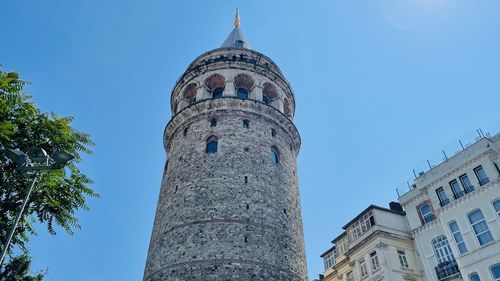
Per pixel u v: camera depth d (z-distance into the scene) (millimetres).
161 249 33156
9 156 16531
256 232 33188
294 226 37062
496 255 31031
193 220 33375
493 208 32656
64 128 21656
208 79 45906
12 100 20656
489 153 34656
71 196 22000
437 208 37438
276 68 50406
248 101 42469
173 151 42156
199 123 41750
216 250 31266
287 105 48812
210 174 36312
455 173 36969
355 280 41469
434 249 37344
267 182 37375
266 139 41188
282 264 32688
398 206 46531
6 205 20016
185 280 29828
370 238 40500
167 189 38312
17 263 24328
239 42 56062
